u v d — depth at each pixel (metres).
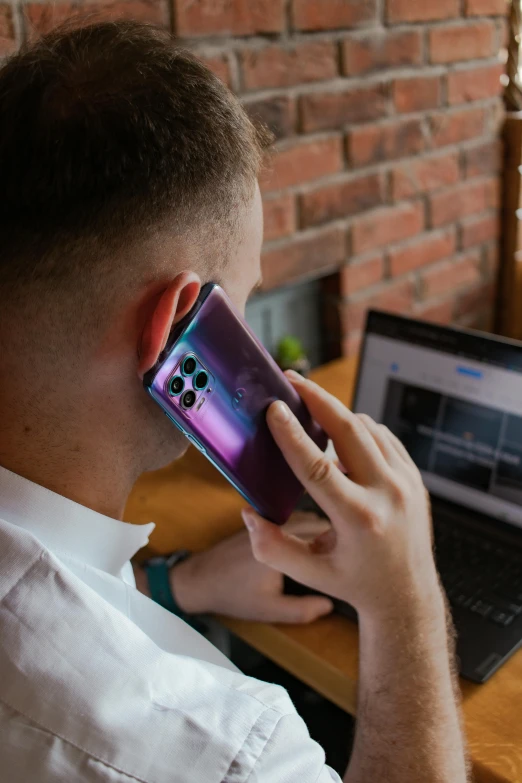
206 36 1.06
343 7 1.23
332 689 0.66
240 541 0.76
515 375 0.80
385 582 0.52
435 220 1.57
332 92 1.27
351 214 1.39
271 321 1.42
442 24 1.42
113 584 0.49
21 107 0.40
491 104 1.60
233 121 0.46
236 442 0.53
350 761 0.55
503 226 1.75
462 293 1.71
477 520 0.82
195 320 0.47
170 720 0.38
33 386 0.44
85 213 0.39
